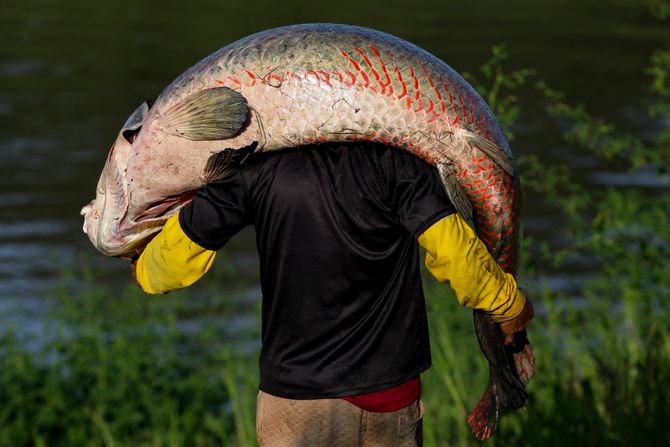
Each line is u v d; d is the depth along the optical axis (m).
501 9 43.75
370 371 3.40
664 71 7.72
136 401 8.06
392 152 3.36
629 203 7.09
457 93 3.38
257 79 3.35
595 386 6.45
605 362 6.71
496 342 3.61
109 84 26.77
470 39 34.38
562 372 6.96
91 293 9.44
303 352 3.43
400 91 3.31
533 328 8.00
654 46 34.66
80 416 7.90
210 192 3.39
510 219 3.52
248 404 7.61
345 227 3.32
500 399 3.69
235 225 3.40
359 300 3.38
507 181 3.45
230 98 3.33
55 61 29.39
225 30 36.31
